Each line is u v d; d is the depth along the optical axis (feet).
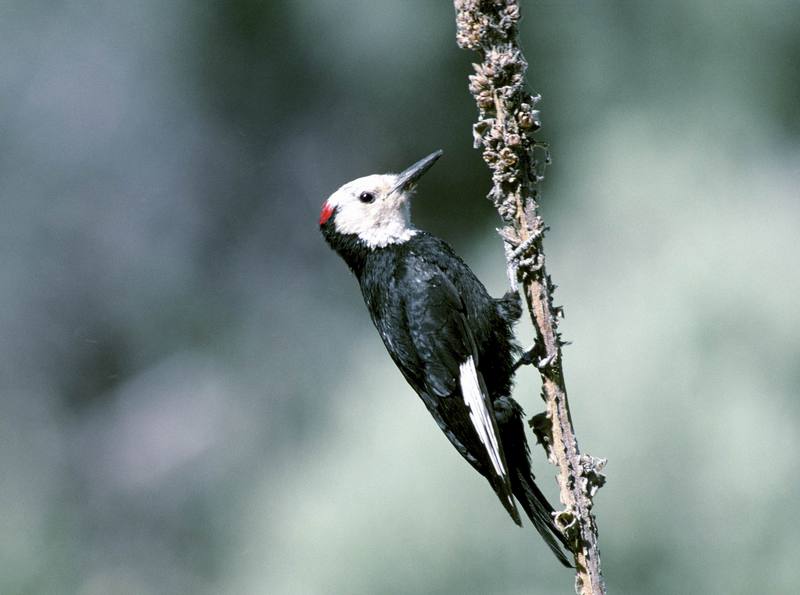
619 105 42.32
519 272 24.11
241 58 58.65
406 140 54.70
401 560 37.06
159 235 64.54
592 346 36.58
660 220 38.91
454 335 28.37
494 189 24.17
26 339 64.59
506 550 36.37
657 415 35.60
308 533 38.60
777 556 34.65
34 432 63.00
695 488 35.29
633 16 43.09
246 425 59.06
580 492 23.41
